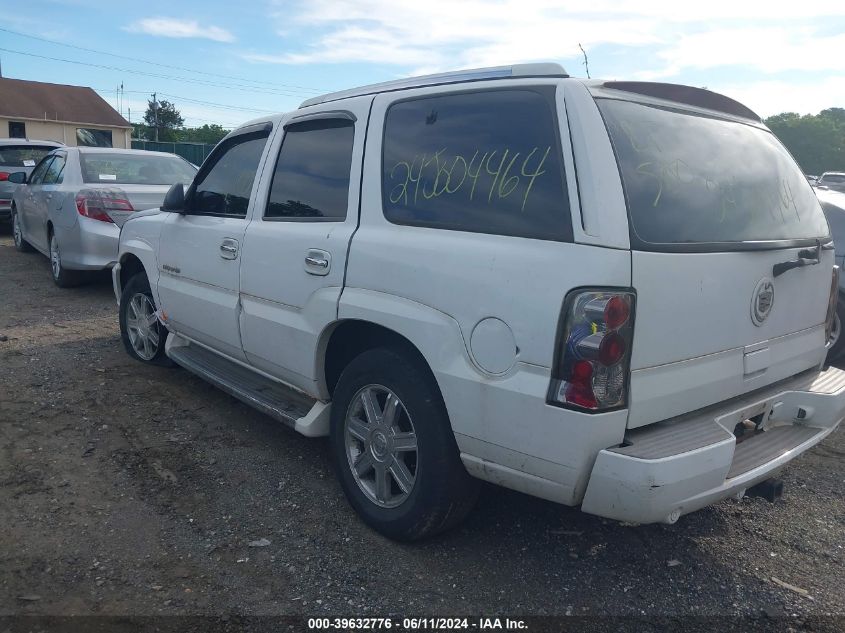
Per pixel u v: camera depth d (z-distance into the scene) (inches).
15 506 144.9
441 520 128.7
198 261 186.4
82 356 242.8
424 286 122.3
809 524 149.8
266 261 158.6
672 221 111.7
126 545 133.3
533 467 109.7
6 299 326.0
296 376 154.6
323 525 142.3
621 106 116.0
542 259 107.1
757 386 130.3
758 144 141.3
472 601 120.4
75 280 345.1
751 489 131.3
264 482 159.6
